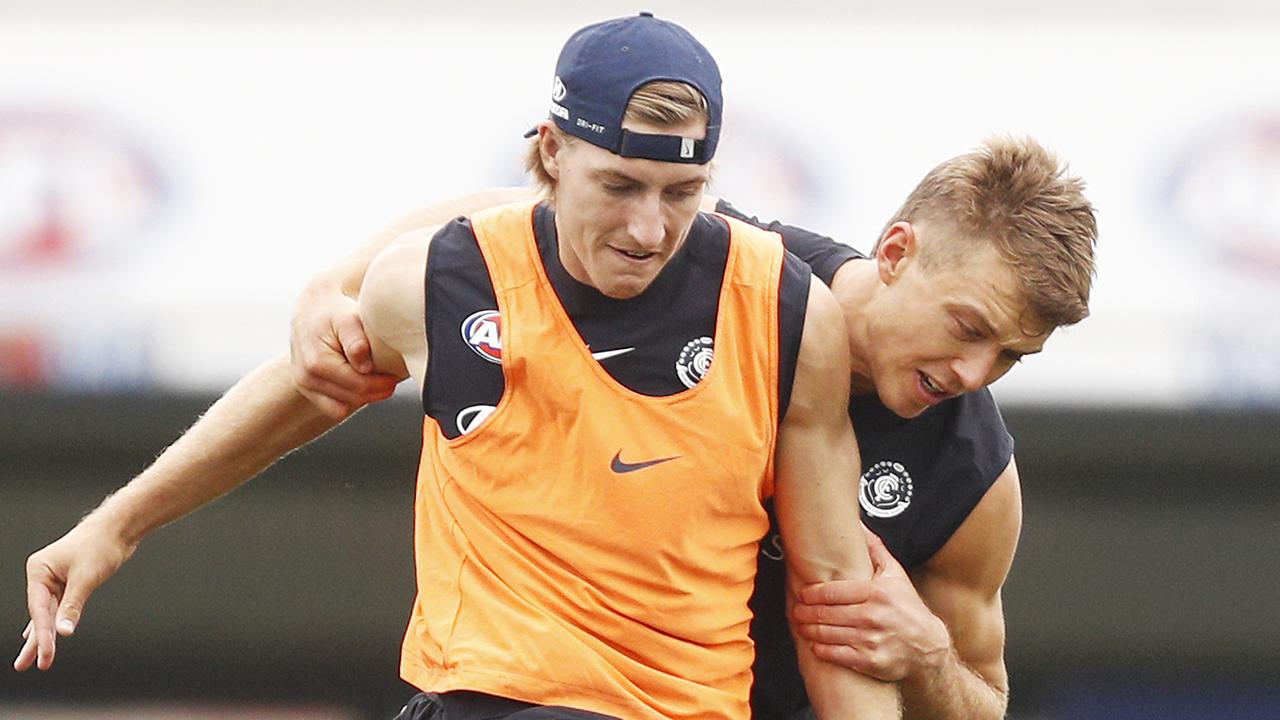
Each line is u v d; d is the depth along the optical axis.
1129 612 37.56
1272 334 35.00
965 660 14.40
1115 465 36.56
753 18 35.00
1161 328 35.16
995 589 14.27
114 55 34.97
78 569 13.44
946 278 12.20
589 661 11.29
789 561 12.69
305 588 37.00
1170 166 34.78
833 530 12.36
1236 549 37.28
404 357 12.06
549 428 11.36
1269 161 34.69
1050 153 12.47
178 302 34.91
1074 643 38.00
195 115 35.00
